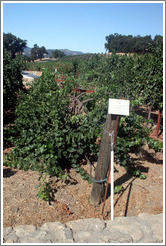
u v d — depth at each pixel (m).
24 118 5.45
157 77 7.02
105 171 3.81
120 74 9.05
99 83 11.24
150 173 5.10
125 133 5.38
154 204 3.97
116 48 73.25
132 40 66.06
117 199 4.15
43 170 4.77
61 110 5.31
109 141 3.63
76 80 9.96
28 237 2.87
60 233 2.95
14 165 5.04
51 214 3.65
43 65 37.03
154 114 10.88
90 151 5.46
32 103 5.46
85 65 22.08
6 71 8.26
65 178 4.52
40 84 5.97
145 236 2.98
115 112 3.25
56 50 110.75
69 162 5.27
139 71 8.18
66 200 4.04
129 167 4.97
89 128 5.22
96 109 6.44
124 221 3.29
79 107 7.88
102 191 3.98
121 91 8.47
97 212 3.82
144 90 7.52
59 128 5.06
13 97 8.27
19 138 5.53
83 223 3.19
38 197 3.85
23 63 10.62
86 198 4.15
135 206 3.96
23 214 3.59
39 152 4.89
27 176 4.70
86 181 4.70
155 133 7.74
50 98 5.43
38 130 5.18
